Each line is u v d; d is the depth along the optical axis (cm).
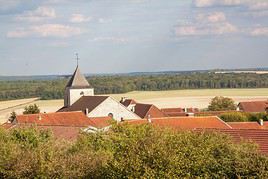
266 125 8000
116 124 3853
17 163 4003
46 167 3878
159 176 3147
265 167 3431
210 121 8081
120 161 3297
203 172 3391
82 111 11162
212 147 3603
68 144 4625
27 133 5012
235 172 3475
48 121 9594
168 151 3209
